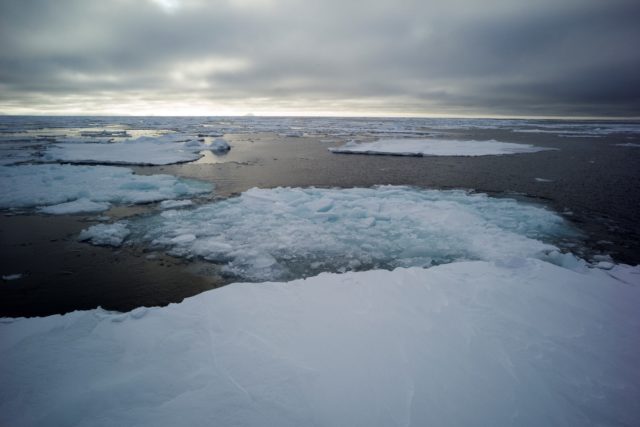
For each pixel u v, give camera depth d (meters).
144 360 3.16
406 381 2.88
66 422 2.51
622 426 2.54
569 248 7.65
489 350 3.29
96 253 7.24
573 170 17.59
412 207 9.88
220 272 6.38
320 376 2.92
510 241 7.33
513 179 15.48
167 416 2.54
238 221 8.99
